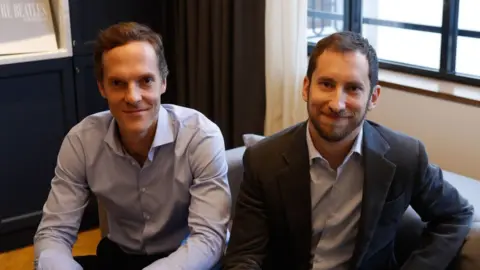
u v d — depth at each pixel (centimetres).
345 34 156
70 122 297
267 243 166
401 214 165
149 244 192
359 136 160
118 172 183
